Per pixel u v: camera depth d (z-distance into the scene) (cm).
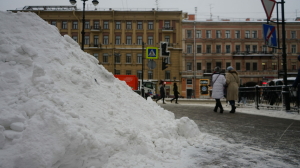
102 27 3375
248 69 3525
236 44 3512
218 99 668
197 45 3494
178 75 3366
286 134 339
